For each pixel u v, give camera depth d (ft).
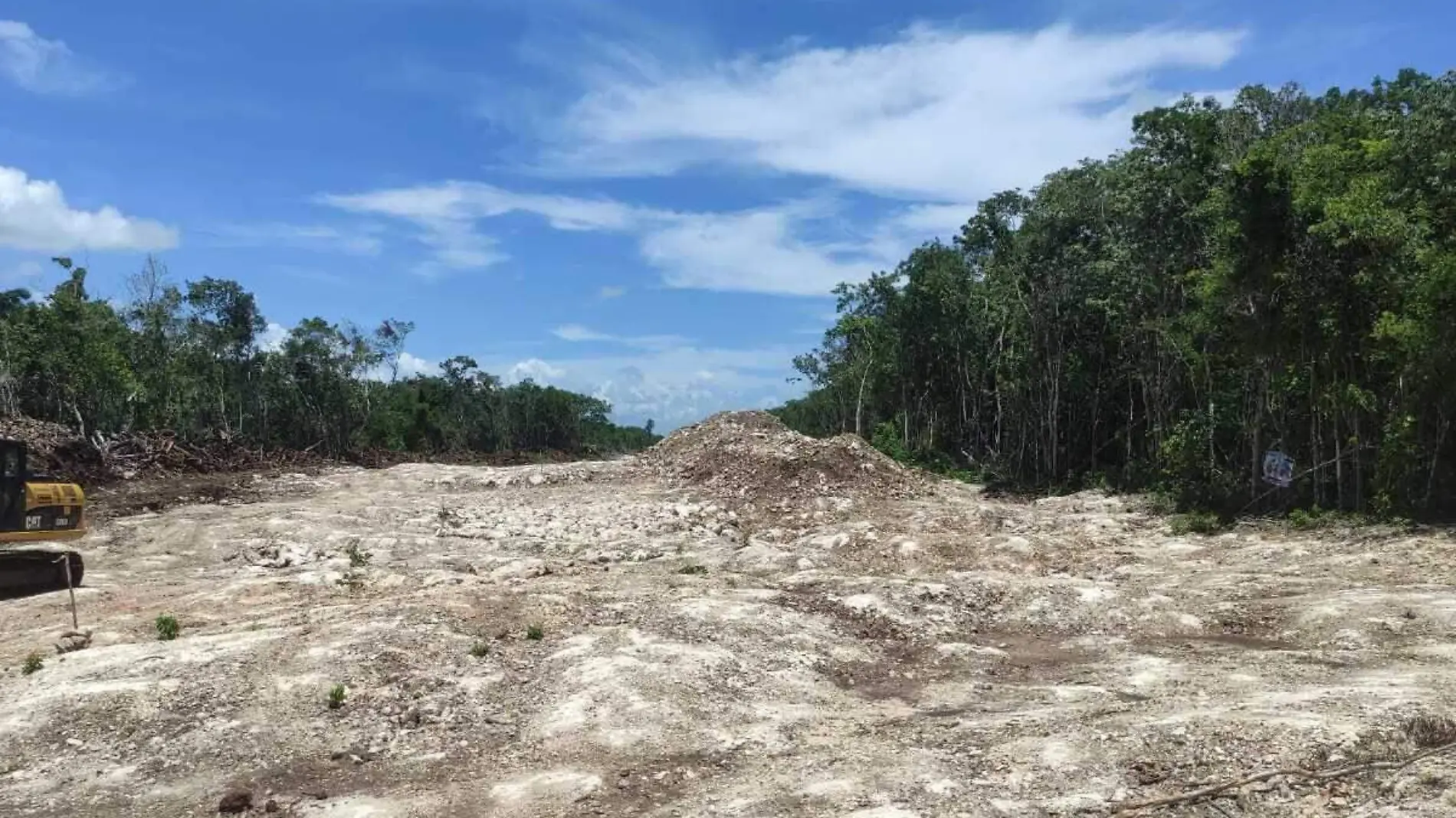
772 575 55.16
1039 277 121.29
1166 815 21.35
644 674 32.09
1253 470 82.69
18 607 47.80
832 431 208.33
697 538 73.56
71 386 140.05
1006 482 122.72
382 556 63.46
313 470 128.26
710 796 23.66
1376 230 68.39
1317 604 44.24
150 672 32.37
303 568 60.75
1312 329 74.64
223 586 53.47
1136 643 40.88
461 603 40.78
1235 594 48.21
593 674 32.12
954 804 22.03
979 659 38.70
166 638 38.52
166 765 26.58
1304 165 80.59
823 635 39.63
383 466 161.99
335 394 196.03
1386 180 75.00
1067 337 125.70
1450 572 50.72
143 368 161.07
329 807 24.11
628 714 29.09
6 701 30.45
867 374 172.14
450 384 260.01
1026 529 73.56
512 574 53.62
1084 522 79.82
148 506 88.38
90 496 94.32
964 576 50.96
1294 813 21.45
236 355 183.21
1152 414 113.39
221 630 39.37
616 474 108.99
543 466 124.26
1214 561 61.31
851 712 31.19
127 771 26.25
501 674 33.04
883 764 24.81
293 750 27.68
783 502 88.33
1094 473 118.93
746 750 27.12
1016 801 22.21
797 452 98.68
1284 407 86.48
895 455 143.84
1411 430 69.67
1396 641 38.52
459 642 35.65
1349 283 72.33
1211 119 99.30
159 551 67.05
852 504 86.58
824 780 23.88
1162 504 87.86
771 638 37.99
